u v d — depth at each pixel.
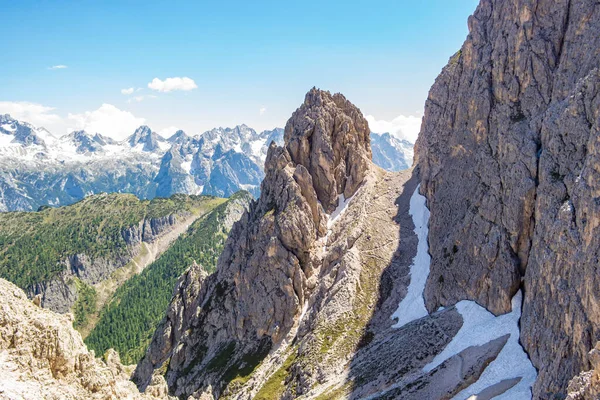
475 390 79.00
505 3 132.75
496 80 125.94
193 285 189.38
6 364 49.66
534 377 76.12
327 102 197.25
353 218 167.12
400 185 184.62
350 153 187.50
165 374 167.00
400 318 122.00
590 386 54.62
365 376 102.12
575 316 68.81
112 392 60.34
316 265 157.12
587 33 102.06
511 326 91.75
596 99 83.56
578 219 73.75
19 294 59.12
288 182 171.62
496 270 101.31
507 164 107.94
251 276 159.62
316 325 131.50
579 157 84.19
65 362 55.41
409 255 144.88
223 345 157.62
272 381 125.19
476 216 114.62
